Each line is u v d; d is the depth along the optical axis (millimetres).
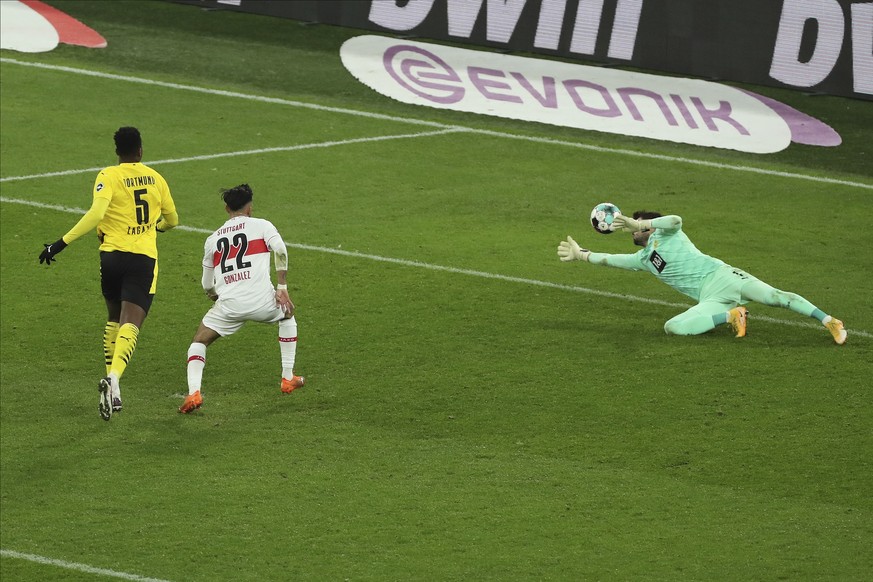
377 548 34219
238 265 41438
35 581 33031
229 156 69250
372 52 85375
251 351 47031
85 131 72000
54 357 46688
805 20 77625
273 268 54156
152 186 39938
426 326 48812
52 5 91625
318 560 33719
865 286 52844
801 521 35156
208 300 51344
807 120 76000
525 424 41188
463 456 39344
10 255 55375
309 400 43219
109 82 80500
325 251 56188
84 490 37656
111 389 37781
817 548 33719
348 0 88375
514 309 50312
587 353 46188
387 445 40094
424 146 72562
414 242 57500
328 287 52438
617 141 74688
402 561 33562
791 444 39500
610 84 80188
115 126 73188
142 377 45156
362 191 64625
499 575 32781
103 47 86062
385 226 59562
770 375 44094
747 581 32156
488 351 46562
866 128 75188
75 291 52219
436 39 85875
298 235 58094
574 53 82625
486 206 62969
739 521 35250
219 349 47188
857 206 64500
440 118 77688
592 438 40219
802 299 46406
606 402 42469
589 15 81938
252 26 89625
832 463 38312
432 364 45594
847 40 77125
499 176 67938
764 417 41188
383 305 50750
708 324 47156
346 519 35750
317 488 37531
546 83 80875
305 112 77375
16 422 42000
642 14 80688
